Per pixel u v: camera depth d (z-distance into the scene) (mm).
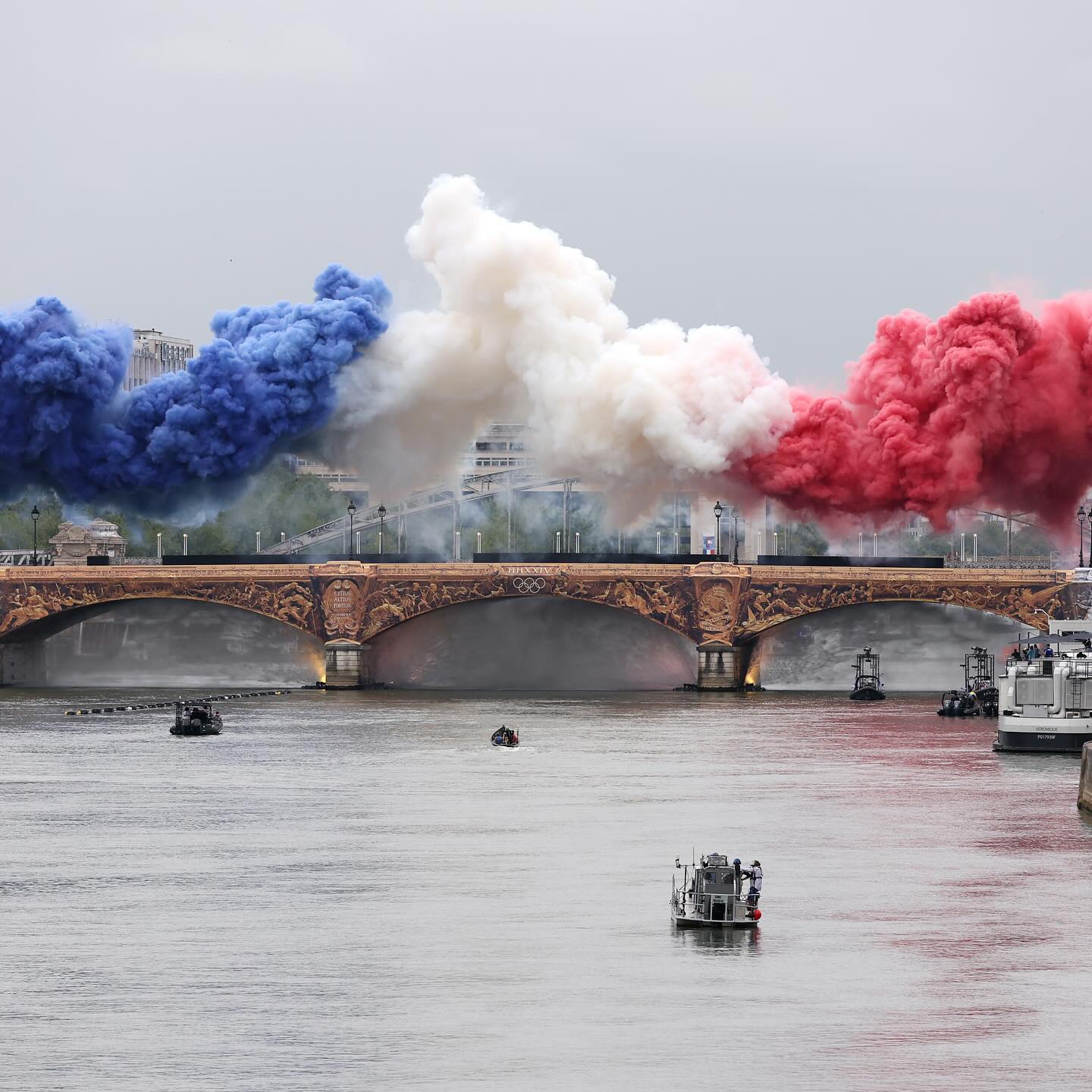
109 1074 165625
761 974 194500
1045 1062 168000
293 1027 177875
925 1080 163625
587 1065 167125
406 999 186125
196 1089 162000
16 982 192500
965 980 192625
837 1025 177875
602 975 194375
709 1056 169250
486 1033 176000
